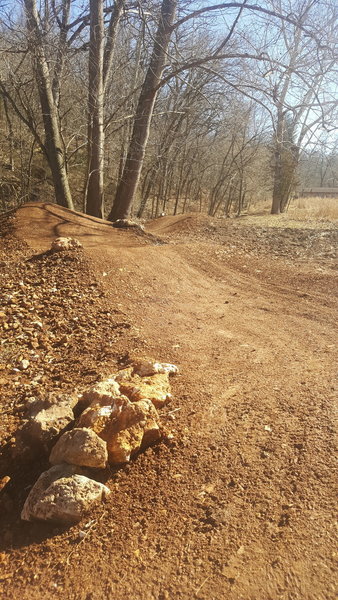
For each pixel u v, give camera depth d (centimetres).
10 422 315
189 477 259
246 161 2302
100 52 1110
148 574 205
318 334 478
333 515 225
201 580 200
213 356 424
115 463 266
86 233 933
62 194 1276
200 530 225
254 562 205
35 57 1099
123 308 554
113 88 1415
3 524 240
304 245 962
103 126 1229
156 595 196
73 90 1316
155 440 288
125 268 692
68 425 287
